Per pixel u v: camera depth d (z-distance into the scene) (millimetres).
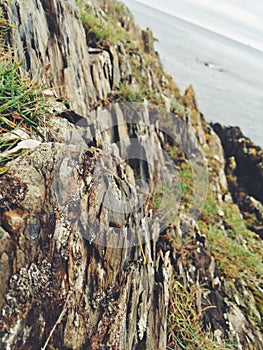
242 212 7168
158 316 2570
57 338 1862
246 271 4719
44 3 3457
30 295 1780
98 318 2035
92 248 2074
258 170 8172
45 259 1854
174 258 3521
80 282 1988
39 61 3113
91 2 6422
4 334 1670
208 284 3945
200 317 3420
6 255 1701
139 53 6629
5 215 1746
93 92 4062
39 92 2547
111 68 4652
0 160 1873
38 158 1944
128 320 2191
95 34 4859
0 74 2285
